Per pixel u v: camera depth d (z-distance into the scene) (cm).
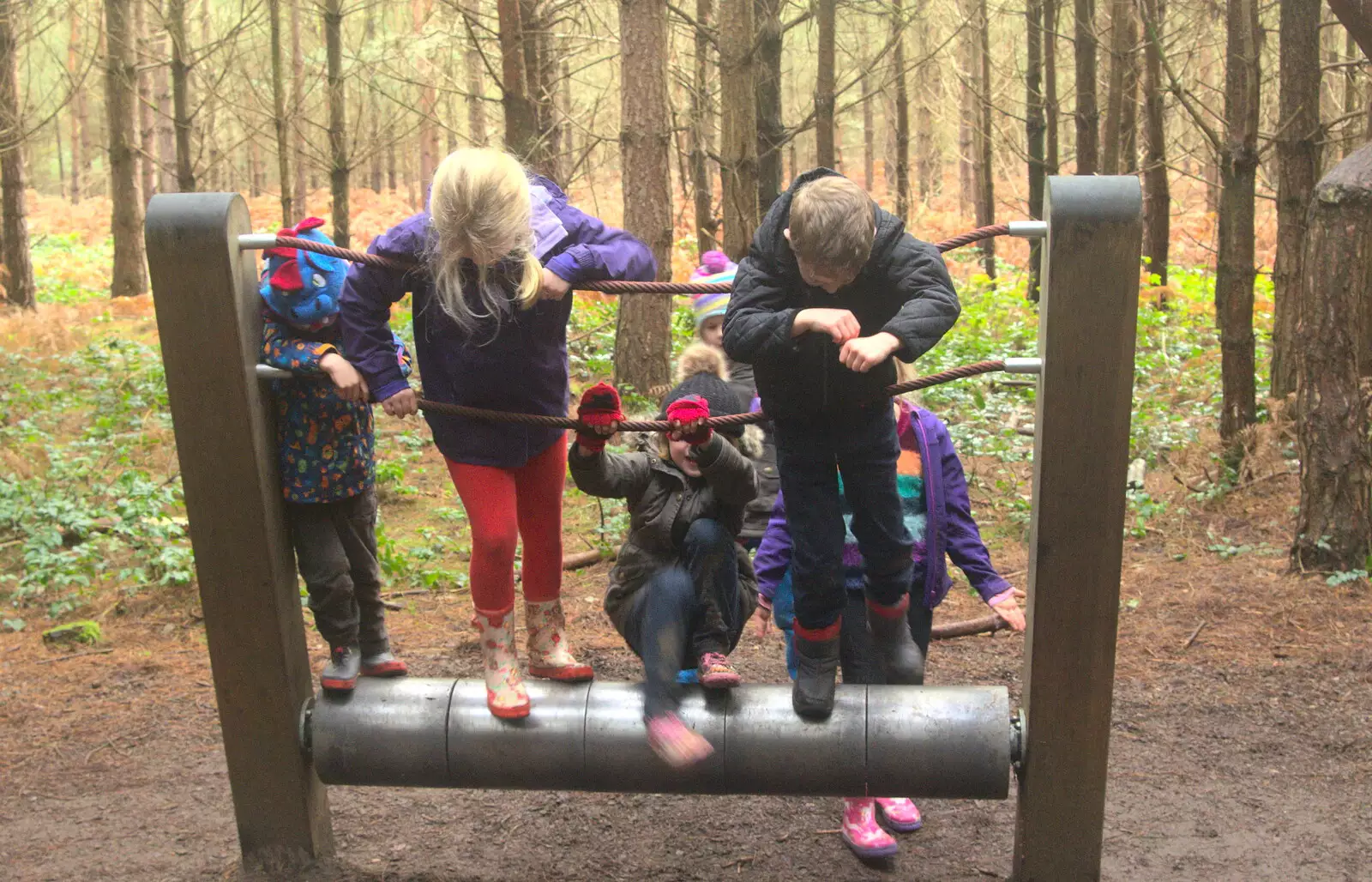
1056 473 293
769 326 263
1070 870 319
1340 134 1130
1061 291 283
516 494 325
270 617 322
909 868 367
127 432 941
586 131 1334
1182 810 404
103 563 650
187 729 474
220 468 311
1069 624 302
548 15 1205
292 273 307
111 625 592
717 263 527
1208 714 479
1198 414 960
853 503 299
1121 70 1397
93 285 2359
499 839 384
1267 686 501
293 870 347
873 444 289
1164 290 1465
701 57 1377
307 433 324
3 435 880
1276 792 416
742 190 868
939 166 3156
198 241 296
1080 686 306
